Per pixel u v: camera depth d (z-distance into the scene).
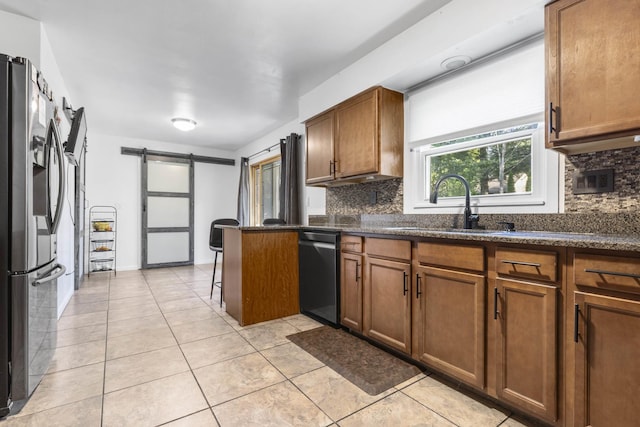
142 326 2.71
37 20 2.24
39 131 1.74
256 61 2.88
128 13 2.18
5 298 1.56
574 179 1.82
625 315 1.14
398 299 2.04
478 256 1.60
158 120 4.55
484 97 2.26
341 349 2.24
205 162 6.27
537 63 1.99
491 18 1.88
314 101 3.45
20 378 1.57
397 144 2.84
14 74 1.60
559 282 1.32
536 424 1.45
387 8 2.17
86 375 1.88
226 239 3.20
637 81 1.36
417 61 2.33
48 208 1.83
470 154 2.47
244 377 1.86
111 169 5.37
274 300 2.91
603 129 1.44
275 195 5.44
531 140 2.10
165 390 1.72
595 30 1.47
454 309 1.71
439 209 2.61
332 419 1.48
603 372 1.19
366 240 2.33
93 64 2.89
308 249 2.93
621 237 1.42
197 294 3.82
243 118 4.48
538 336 1.38
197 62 2.89
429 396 1.68
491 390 1.56
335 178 3.14
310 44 2.62
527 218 1.99
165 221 5.82
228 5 2.11
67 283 3.47
